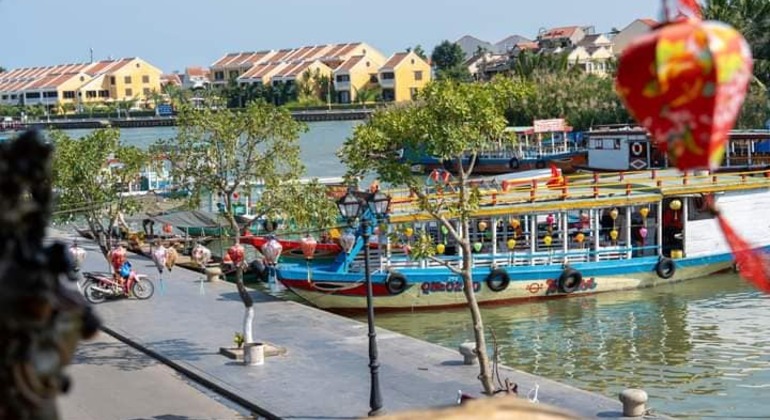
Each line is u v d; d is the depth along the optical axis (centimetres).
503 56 16350
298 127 2733
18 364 350
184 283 3791
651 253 3844
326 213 2742
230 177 3319
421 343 2656
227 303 3338
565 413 409
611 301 3522
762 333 2972
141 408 2142
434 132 2098
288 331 2848
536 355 2803
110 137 3719
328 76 14638
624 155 6481
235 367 2444
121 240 4900
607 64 11644
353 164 2206
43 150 366
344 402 2109
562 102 8538
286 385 2258
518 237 3741
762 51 7550
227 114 2714
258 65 15600
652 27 484
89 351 2705
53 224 4788
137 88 15962
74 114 14600
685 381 2484
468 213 2178
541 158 7288
